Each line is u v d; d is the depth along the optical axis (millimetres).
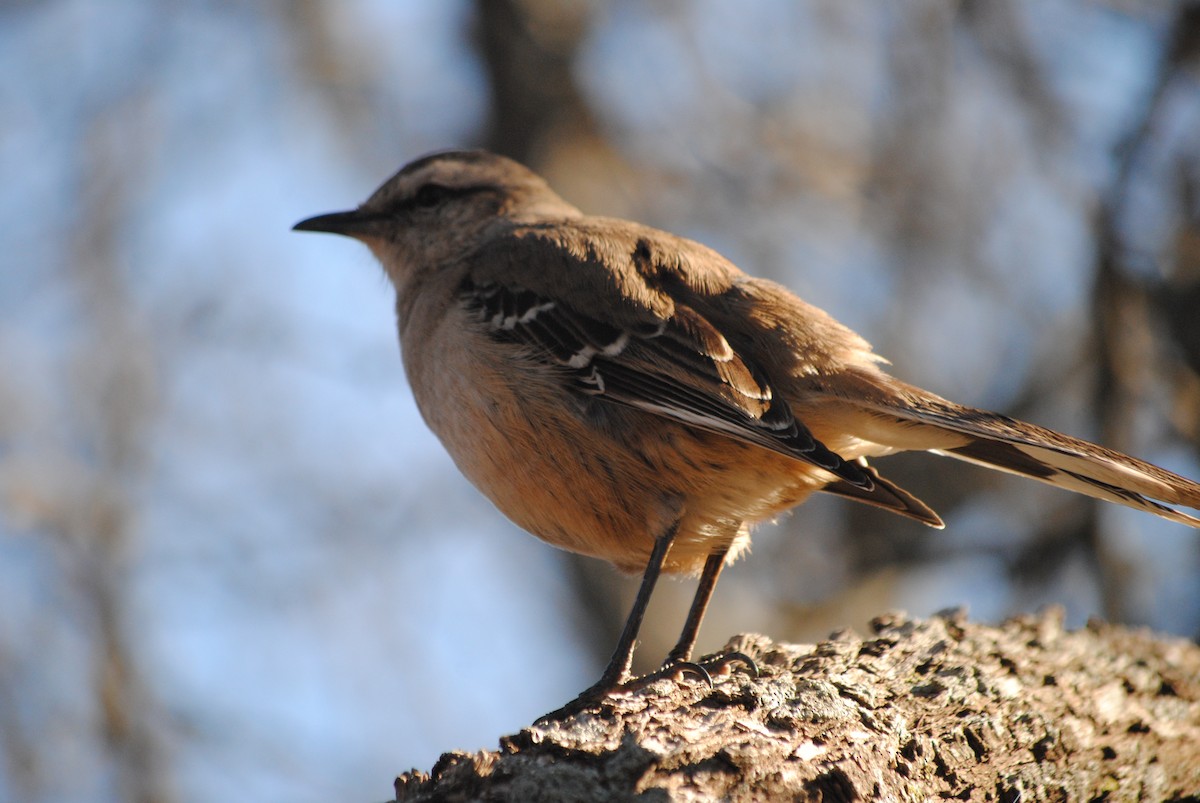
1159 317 11992
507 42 15320
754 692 6246
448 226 10008
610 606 14930
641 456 7719
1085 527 12062
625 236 8555
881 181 15016
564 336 7926
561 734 5707
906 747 6328
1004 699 7000
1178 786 7375
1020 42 14367
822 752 5938
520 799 5336
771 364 7812
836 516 14586
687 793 5492
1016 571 12531
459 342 8172
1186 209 12344
